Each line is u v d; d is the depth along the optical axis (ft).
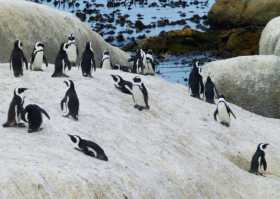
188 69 275.39
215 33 318.86
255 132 139.95
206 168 112.37
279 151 133.59
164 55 298.97
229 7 330.95
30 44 187.73
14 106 96.22
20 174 80.28
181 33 310.24
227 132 131.85
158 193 94.84
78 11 372.17
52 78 124.57
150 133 114.83
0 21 186.39
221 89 185.57
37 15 195.83
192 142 119.96
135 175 94.58
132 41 318.65
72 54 136.36
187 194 100.94
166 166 104.37
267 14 319.88
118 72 146.41
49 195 80.33
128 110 121.08
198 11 379.55
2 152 85.46
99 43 213.87
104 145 101.04
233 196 110.01
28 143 91.15
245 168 124.26
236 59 190.19
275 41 233.76
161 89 143.33
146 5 390.01
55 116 105.09
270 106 183.01
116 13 368.89
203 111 137.69
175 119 127.03
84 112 111.55
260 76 185.06
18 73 119.85
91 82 129.49
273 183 118.42
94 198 84.07
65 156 90.07
